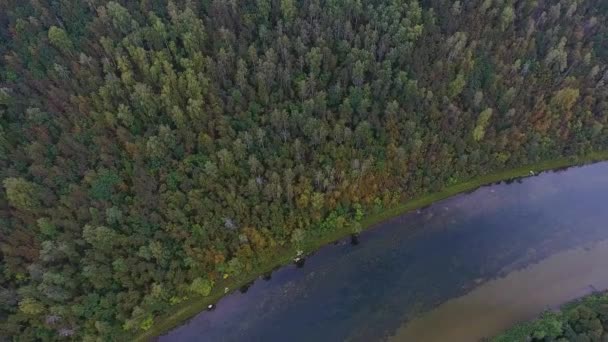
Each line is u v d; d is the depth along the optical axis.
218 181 92.69
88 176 88.88
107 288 85.69
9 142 91.19
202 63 98.44
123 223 88.38
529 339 84.00
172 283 88.31
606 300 89.88
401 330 90.62
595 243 102.06
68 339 82.94
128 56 99.94
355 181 97.12
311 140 96.62
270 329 91.00
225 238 91.69
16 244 84.00
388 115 100.12
